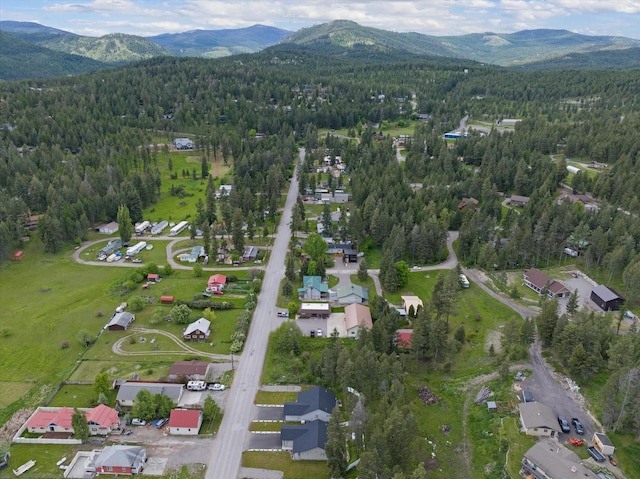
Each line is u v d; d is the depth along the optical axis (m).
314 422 86.06
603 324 101.38
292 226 174.88
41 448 84.62
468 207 177.50
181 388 95.94
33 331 118.94
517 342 103.25
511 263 149.88
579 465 70.81
